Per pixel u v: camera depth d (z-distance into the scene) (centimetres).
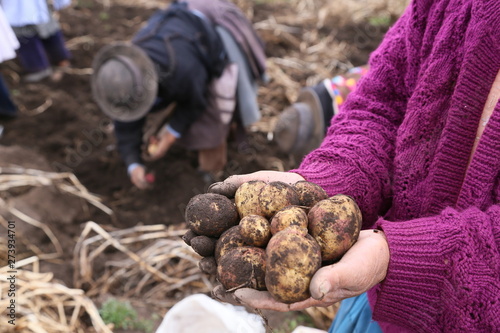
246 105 333
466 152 106
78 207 334
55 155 377
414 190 115
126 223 333
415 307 98
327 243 91
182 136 332
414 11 117
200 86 303
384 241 97
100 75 296
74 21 539
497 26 97
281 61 500
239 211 100
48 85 444
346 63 511
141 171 338
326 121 296
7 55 332
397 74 124
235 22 321
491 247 93
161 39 296
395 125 126
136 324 257
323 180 115
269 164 388
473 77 101
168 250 306
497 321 91
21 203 313
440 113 109
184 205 349
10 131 389
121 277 287
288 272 85
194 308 179
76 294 262
